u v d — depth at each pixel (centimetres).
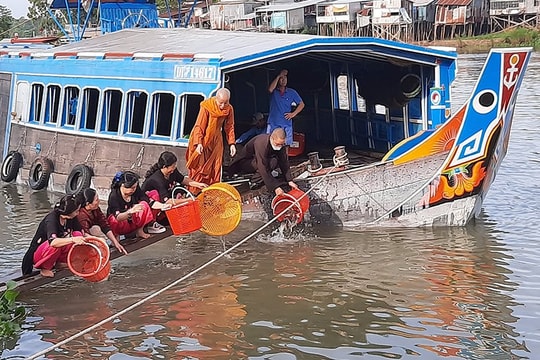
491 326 898
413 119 1470
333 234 1265
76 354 852
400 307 960
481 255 1143
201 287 1050
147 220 1096
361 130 1609
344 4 7588
